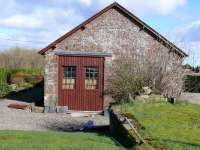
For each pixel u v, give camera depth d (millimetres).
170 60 27359
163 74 26500
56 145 13555
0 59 73562
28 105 30266
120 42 29688
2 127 21406
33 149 12672
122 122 15906
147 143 12914
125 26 29641
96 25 29719
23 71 53781
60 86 29672
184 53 28359
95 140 15078
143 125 15430
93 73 29688
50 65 29672
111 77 29250
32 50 74875
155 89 26141
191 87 33938
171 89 26656
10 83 48469
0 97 38000
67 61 29703
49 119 25531
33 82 50031
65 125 23094
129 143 13906
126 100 24547
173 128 15148
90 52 29594
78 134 16719
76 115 28203
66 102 29672
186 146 12398
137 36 29562
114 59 29609
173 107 20141
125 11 29406
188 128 15266
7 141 14195
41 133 16531
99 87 29562
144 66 26875
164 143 12750
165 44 28797
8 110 28922
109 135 16828
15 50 74500
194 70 34625
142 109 19156
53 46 29531
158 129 14898
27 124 23047
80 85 29688
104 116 28047
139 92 25453
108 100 29344
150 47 29344
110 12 29672
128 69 27219
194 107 20516
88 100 29609
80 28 29578
